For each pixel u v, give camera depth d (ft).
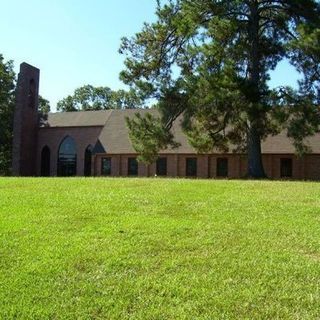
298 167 141.08
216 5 97.04
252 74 98.43
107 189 51.88
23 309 19.12
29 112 200.44
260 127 93.66
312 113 87.71
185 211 37.60
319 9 96.32
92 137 193.16
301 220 34.22
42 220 33.35
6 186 56.34
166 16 105.91
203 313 18.80
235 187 54.80
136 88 102.22
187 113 99.91
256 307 19.24
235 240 28.30
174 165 156.87
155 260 24.44
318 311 18.85
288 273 22.68
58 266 23.54
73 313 18.83
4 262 24.25
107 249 26.17
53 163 200.34
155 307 19.30
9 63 216.95
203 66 93.81
